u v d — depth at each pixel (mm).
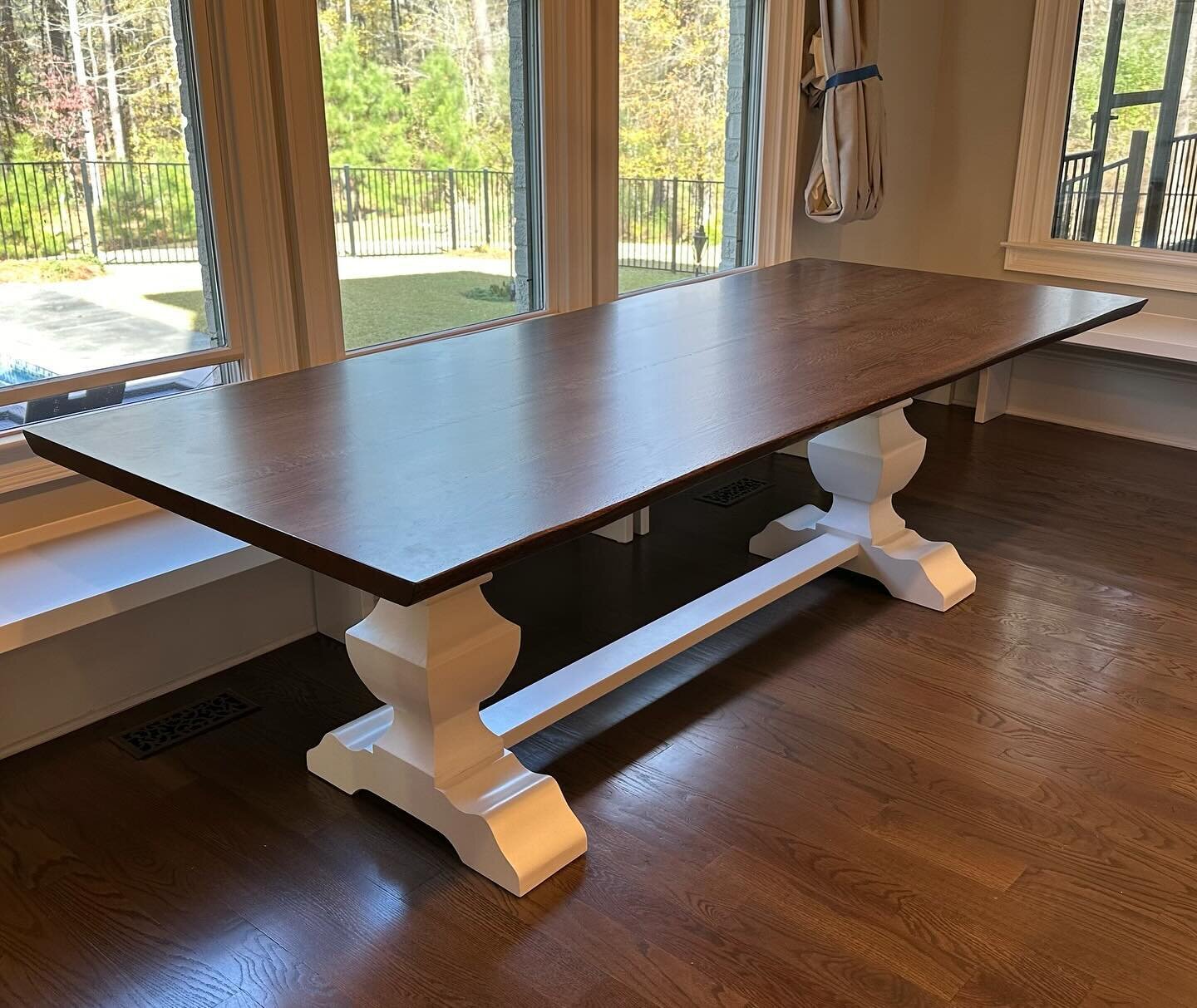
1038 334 2609
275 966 1756
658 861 1984
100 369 2467
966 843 2027
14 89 2205
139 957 1773
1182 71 3957
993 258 4527
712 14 3654
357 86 2773
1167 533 3389
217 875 1960
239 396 2145
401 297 3047
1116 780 2209
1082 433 4316
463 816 1942
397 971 1743
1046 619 2852
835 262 3623
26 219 2279
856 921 1840
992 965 1748
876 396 2125
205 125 2457
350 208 2846
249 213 2537
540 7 3084
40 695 2316
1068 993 1694
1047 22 4102
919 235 4703
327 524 1533
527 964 1754
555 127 3219
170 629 2502
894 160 4367
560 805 2002
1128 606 2926
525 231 3350
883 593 2996
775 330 2682
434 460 1792
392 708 2246
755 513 3561
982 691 2521
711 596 2637
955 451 4113
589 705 2484
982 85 4344
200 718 2443
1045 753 2295
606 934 1815
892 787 2188
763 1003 1675
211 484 1683
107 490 2516
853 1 3639
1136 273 4195
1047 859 1988
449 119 3021
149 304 2518
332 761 2188
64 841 2049
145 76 2385
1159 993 1696
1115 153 4180
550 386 2215
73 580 2201
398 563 1407
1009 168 4363
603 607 2938
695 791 2182
